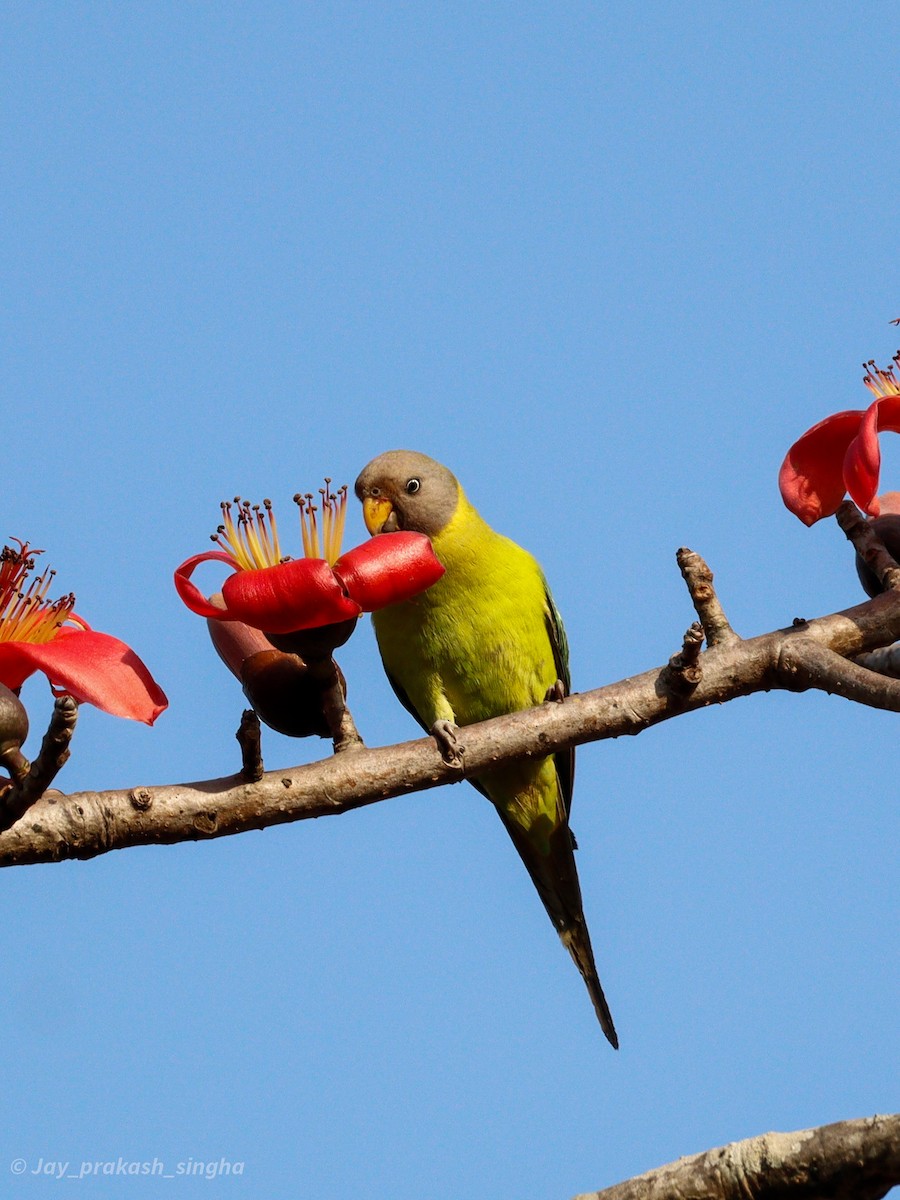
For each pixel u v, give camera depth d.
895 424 8.78
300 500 8.38
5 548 7.78
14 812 7.10
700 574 8.82
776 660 8.55
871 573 9.24
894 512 9.45
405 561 7.64
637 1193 6.77
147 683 7.27
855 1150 6.48
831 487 8.91
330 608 7.58
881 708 8.08
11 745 7.12
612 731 8.64
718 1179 6.66
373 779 8.28
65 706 6.91
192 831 8.02
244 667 8.59
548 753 8.58
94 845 7.90
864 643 8.82
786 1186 6.52
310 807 8.20
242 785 8.12
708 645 8.73
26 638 7.66
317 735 8.68
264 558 8.31
